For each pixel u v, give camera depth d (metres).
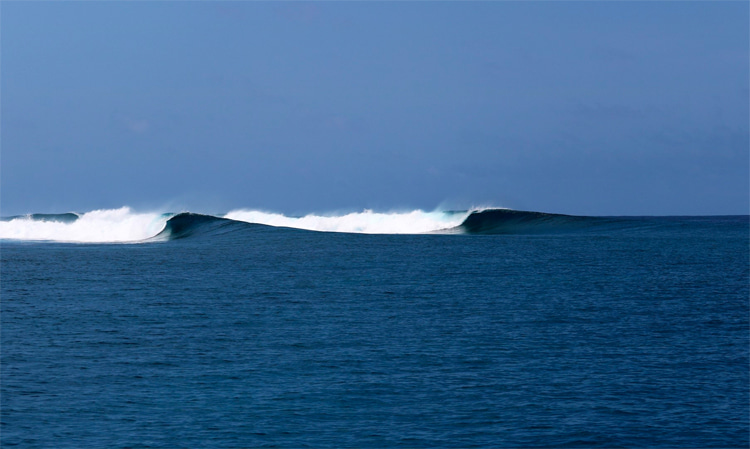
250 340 33.97
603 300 46.19
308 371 28.41
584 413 23.72
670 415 23.55
